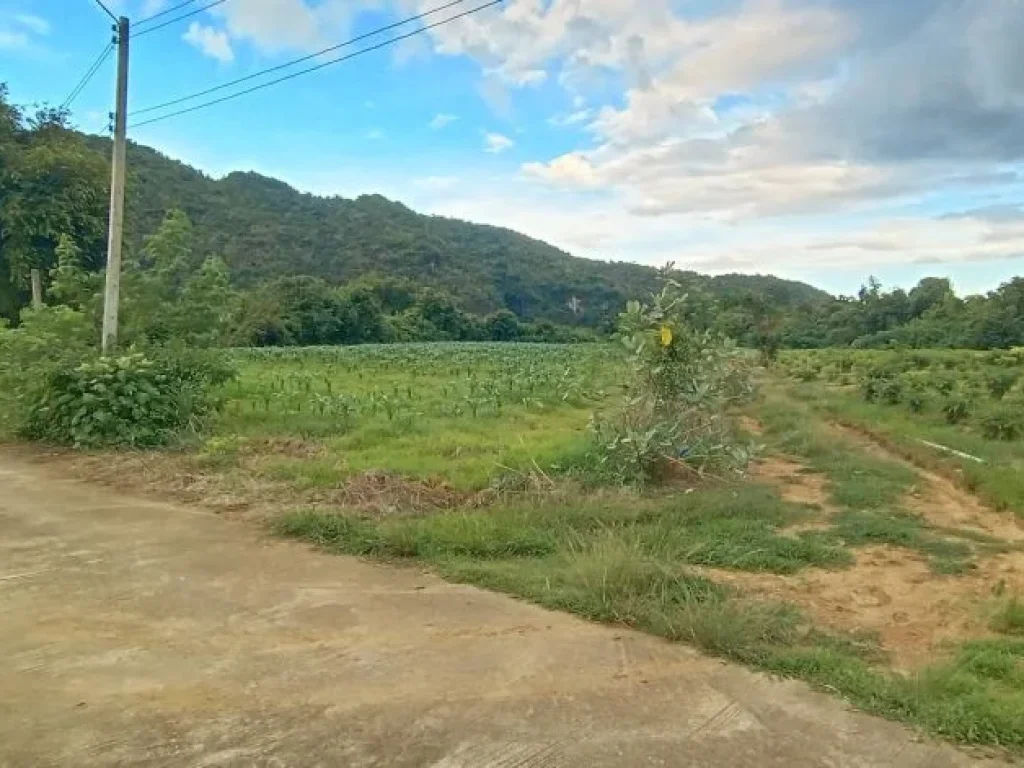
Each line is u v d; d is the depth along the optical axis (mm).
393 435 11531
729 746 3277
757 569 5906
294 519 6680
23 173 24312
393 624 4637
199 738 3299
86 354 11398
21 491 8234
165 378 11547
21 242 24344
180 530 6727
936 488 8969
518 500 7535
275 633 4480
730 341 10180
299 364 26547
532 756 3178
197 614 4770
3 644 4293
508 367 24875
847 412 16016
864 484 8883
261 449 10250
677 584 5133
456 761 3139
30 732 3334
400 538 6164
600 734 3361
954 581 5719
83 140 26906
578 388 16453
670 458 8852
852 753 3238
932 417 14898
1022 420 12094
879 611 5098
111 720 3443
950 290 56844
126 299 13078
